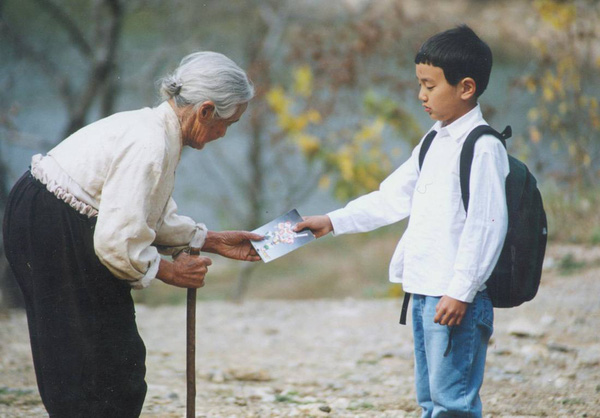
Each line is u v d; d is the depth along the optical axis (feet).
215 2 55.62
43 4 46.80
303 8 53.72
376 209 16.84
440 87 14.99
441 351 14.90
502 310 32.04
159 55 54.39
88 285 14.66
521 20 51.55
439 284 14.94
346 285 59.82
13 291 42.96
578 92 41.98
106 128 14.61
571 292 33.83
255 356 28.94
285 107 46.52
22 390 23.25
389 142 54.90
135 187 14.03
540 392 22.06
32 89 62.95
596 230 41.91
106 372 14.93
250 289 62.80
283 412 21.01
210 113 15.02
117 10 47.57
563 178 42.68
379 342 30.32
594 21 41.63
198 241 16.48
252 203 56.34
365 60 47.29
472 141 14.76
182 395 23.12
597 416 19.83
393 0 49.39
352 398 22.56
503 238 14.48
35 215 14.64
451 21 52.90
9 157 62.39
